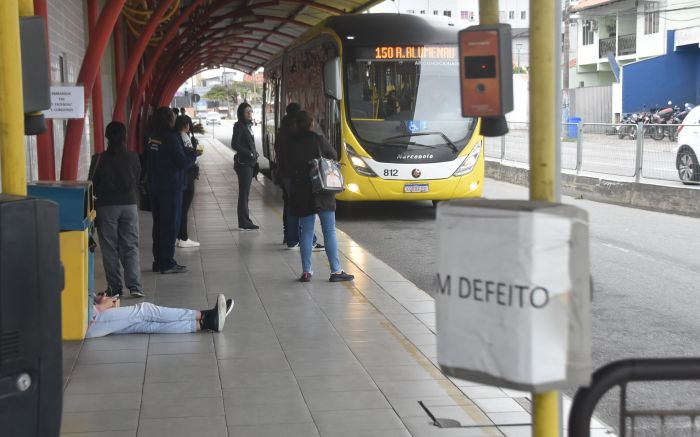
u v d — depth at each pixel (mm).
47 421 3629
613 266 12359
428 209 19953
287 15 32219
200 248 13570
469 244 3316
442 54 17781
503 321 3238
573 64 62375
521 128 27688
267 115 31750
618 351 8023
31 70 4582
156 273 11438
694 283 11164
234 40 42188
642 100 50656
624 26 55906
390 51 17641
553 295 3182
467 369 3344
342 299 9812
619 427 3723
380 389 6535
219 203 20250
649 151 20000
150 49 31688
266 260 12477
